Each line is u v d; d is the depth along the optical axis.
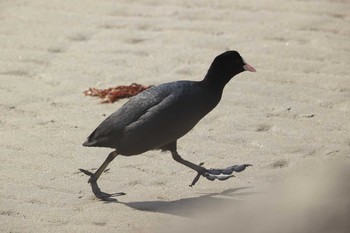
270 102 14.66
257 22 17.47
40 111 14.77
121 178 12.51
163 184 12.30
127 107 11.77
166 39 17.00
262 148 13.23
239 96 14.88
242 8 18.12
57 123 14.33
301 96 14.80
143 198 11.83
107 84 15.59
